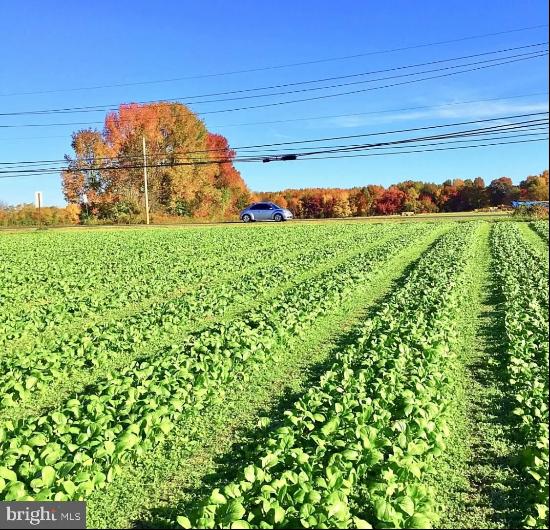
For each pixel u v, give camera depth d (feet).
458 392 30.66
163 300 59.00
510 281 59.41
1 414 29.30
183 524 16.96
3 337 43.32
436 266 72.38
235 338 37.99
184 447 25.08
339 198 305.12
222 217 264.11
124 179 238.89
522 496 20.62
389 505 17.60
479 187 326.24
